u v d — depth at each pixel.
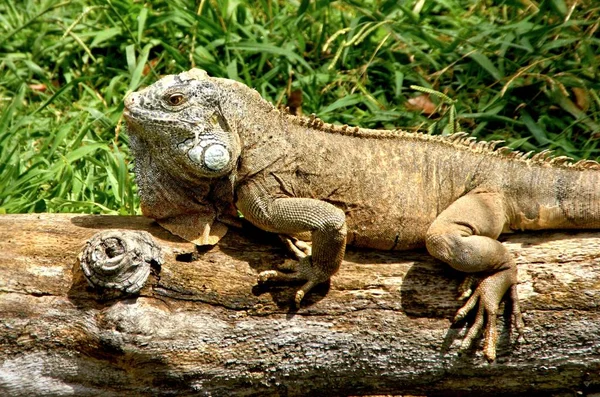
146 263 8.45
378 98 13.62
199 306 8.51
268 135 8.91
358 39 13.81
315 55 14.30
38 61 14.80
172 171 8.80
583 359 8.48
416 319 8.59
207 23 14.05
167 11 14.73
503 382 8.67
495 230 8.86
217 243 8.96
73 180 12.06
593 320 8.43
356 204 8.99
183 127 8.55
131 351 8.31
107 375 8.51
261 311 8.56
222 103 8.70
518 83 13.20
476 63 13.60
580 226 9.05
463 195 9.11
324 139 9.07
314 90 13.52
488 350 8.45
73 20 14.98
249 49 13.70
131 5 14.72
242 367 8.51
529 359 8.54
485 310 8.54
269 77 13.66
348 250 9.16
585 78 13.10
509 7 14.65
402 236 9.03
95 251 8.32
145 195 8.95
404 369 8.61
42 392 8.49
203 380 8.50
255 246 9.01
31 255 8.65
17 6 15.66
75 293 8.45
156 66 14.28
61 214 9.35
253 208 8.85
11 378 8.41
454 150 9.27
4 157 12.57
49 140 12.77
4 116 13.00
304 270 8.61
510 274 8.56
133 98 8.63
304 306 8.59
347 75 13.71
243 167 8.85
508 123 13.02
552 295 8.52
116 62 14.64
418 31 13.78
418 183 9.09
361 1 14.46
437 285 8.71
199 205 8.99
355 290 8.68
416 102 13.39
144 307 8.41
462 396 8.81
